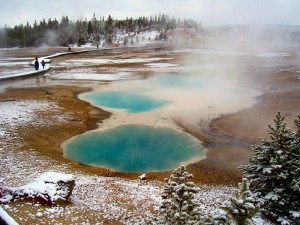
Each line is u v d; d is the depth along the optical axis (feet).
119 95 92.53
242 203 22.88
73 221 27.55
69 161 48.62
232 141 58.39
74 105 80.64
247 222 23.13
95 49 244.22
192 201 23.66
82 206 31.30
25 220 26.16
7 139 53.78
